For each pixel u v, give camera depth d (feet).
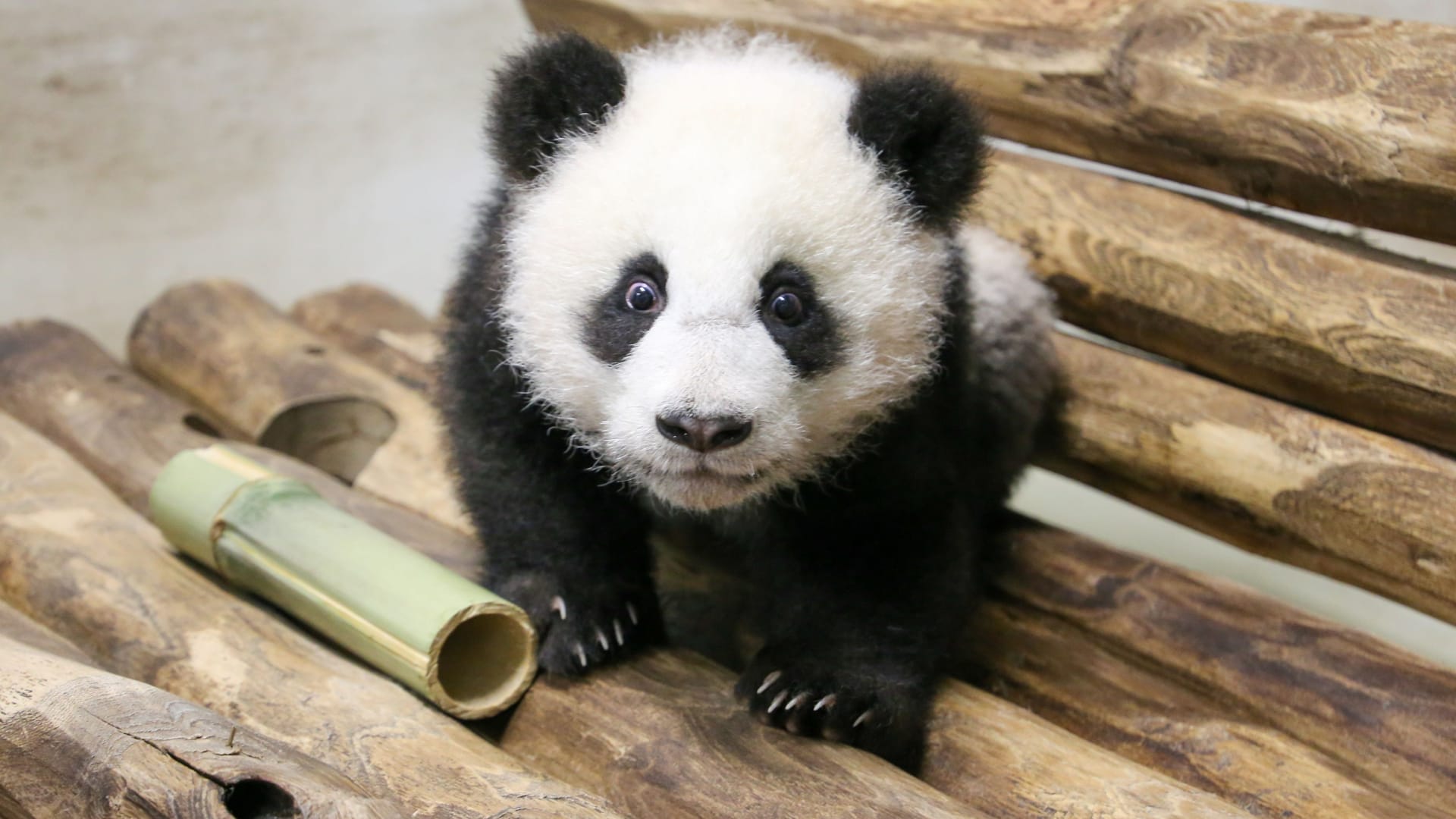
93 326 7.50
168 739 3.87
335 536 4.53
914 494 4.51
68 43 7.29
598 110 4.37
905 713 4.34
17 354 5.59
